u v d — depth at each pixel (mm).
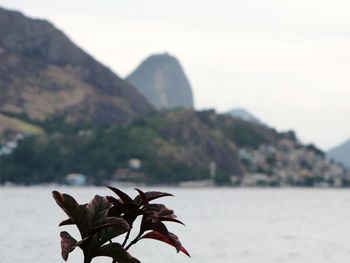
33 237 72125
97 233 6930
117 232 6953
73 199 6816
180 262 51875
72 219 6816
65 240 6746
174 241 7031
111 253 6867
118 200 7074
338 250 66750
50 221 105562
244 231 95562
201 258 56969
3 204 173500
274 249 67688
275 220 127188
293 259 58625
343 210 178875
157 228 7070
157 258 52969
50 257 50812
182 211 161375
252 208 185000
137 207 7043
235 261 55906
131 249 57750
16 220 108062
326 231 98062
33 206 165250
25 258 49938
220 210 169500
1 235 74562
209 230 96688
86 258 6875
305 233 93188
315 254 62688
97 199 6949
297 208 190375
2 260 48750
